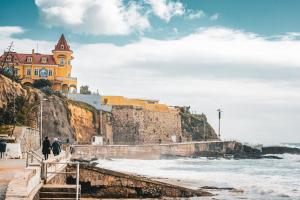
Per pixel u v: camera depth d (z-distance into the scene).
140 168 74.62
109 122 119.94
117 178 36.16
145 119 132.00
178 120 150.38
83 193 35.91
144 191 36.28
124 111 125.94
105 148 93.69
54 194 22.48
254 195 41.56
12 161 36.66
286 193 43.72
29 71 115.50
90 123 111.62
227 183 50.47
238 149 150.88
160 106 142.62
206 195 38.38
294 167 90.19
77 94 116.56
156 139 135.62
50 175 26.22
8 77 88.88
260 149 160.50
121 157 98.81
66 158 41.44
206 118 176.88
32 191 19.39
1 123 71.19
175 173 63.97
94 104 118.69
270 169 82.44
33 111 84.75
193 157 122.38
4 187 20.11
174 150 120.25
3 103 77.56
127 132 125.12
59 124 96.25
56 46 118.62
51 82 113.50
